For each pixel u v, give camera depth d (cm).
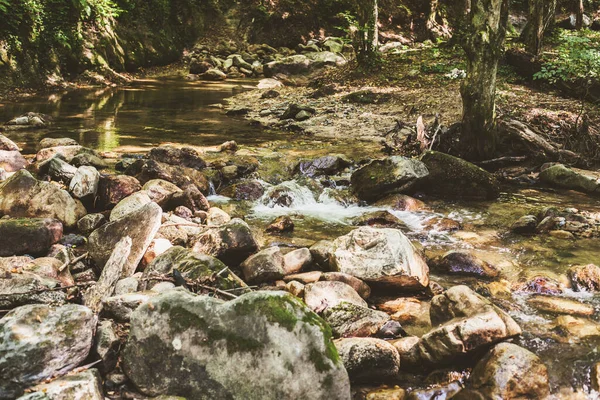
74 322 299
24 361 281
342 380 284
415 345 341
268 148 896
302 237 545
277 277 433
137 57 1959
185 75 1980
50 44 1568
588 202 673
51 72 1536
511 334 344
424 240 541
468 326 328
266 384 281
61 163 626
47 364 286
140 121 1112
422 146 835
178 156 733
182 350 293
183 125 1087
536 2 1349
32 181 532
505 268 474
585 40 902
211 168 753
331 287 392
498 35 764
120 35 1909
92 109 1232
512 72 1340
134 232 443
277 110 1248
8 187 529
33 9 1515
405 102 1237
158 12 2158
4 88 1364
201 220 562
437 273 466
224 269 399
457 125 848
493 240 542
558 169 740
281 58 2147
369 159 813
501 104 1062
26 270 394
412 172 673
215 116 1205
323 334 288
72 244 490
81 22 1719
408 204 645
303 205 654
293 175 759
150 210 448
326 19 2531
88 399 269
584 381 317
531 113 980
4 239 448
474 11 765
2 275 376
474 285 438
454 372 326
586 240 541
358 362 318
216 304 298
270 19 2433
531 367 312
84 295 379
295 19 2466
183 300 302
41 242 460
